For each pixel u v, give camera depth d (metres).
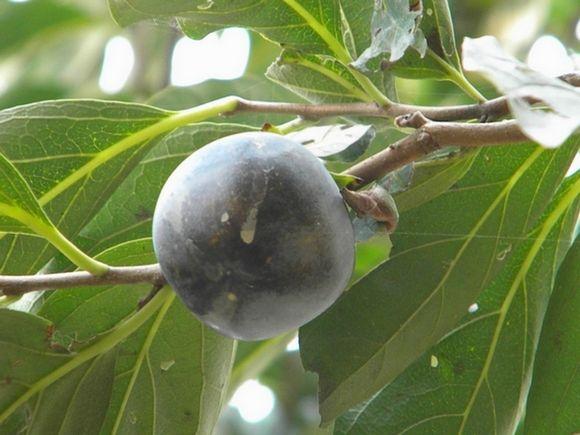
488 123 0.58
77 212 0.62
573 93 0.50
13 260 0.62
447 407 0.65
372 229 0.57
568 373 0.63
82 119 0.62
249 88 0.76
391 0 0.61
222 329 0.56
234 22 0.62
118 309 0.62
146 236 0.66
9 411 0.60
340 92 0.63
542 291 0.66
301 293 0.55
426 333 0.63
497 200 0.63
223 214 0.55
